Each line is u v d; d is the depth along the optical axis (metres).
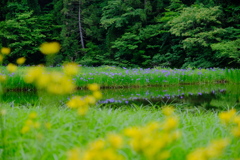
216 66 17.97
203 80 12.88
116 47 20.27
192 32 17.28
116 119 3.38
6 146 2.54
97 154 1.22
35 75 1.95
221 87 10.88
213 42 17.39
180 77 12.43
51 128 2.86
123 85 11.30
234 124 3.31
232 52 15.38
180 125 3.49
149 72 12.45
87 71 13.48
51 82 1.99
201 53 18.38
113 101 7.14
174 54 19.77
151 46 19.98
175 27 18.27
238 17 17.56
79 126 3.12
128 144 2.28
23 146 2.52
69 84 2.02
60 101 6.52
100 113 3.65
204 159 1.29
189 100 7.30
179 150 2.31
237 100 7.25
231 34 17.28
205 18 16.78
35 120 3.07
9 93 8.87
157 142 1.24
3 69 12.73
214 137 2.93
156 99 7.52
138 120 3.48
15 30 19.20
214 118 4.11
